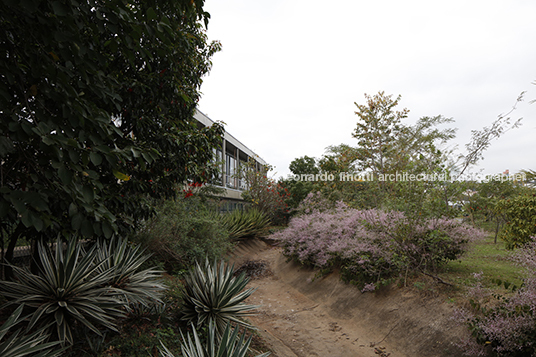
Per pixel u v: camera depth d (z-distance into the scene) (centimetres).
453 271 556
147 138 455
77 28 234
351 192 1109
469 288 424
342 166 1152
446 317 430
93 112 252
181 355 330
